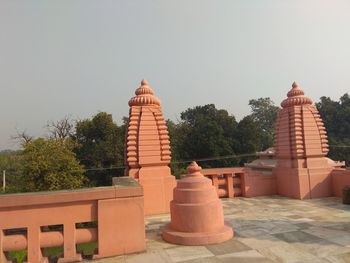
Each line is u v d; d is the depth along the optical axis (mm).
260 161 15289
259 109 50656
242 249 5438
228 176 11219
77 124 27328
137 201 5457
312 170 10602
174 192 6398
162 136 9438
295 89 11180
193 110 37125
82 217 5234
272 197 11031
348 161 30688
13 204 4883
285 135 11125
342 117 34781
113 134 26141
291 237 6094
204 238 5730
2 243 4906
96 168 24188
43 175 15664
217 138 30438
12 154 31531
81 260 5133
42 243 5047
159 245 5801
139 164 9141
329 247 5445
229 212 8625
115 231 5305
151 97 9625
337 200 10047
